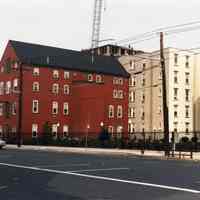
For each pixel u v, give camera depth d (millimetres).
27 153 36625
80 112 80625
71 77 81125
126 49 104438
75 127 79812
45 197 12453
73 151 42469
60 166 22703
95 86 82500
